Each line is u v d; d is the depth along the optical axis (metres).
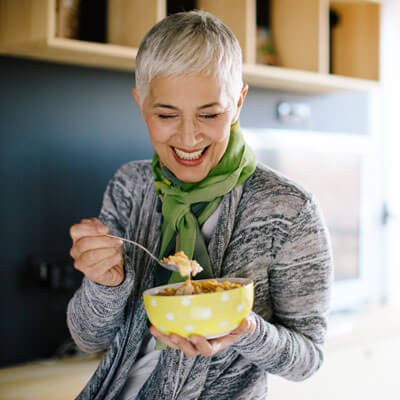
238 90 0.93
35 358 2.20
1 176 2.09
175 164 0.96
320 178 2.82
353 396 2.51
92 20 2.09
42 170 2.16
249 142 2.58
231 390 1.00
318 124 2.92
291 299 1.00
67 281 2.09
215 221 1.02
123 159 2.34
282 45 2.56
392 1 3.18
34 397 1.81
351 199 2.93
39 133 2.15
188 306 0.80
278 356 0.92
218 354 0.99
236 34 2.27
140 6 2.04
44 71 2.15
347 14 2.79
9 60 2.08
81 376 2.00
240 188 1.03
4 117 2.08
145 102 0.92
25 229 2.14
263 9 2.57
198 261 0.99
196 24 0.87
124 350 1.02
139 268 1.06
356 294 2.95
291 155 2.71
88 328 0.99
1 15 1.98
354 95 3.06
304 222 0.99
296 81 2.48
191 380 0.97
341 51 2.82
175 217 1.01
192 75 0.85
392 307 3.06
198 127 0.89
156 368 1.00
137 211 1.11
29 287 2.17
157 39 0.87
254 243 0.99
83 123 2.24
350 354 2.50
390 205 3.22
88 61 2.15
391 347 2.66
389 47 3.20
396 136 3.22
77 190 2.24
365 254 2.99
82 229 0.88
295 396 2.31
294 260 0.99
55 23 1.97
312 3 2.46
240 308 0.82
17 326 2.16
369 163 3.00
